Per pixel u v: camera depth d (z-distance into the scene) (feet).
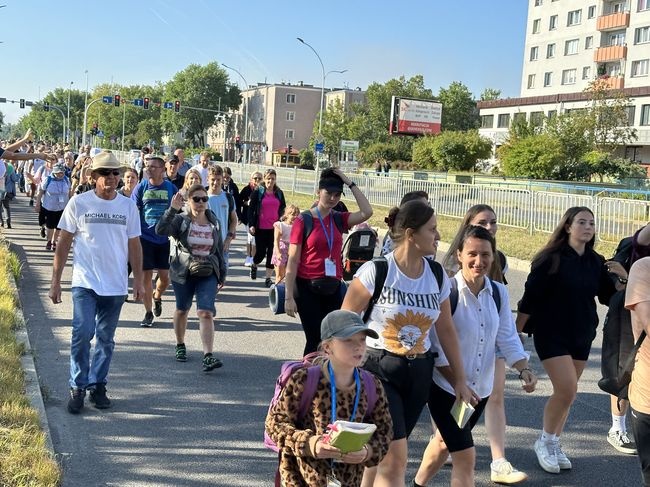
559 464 17.42
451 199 87.45
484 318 13.98
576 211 16.76
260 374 24.18
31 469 14.65
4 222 62.64
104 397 20.26
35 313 30.91
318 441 9.78
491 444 16.78
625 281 16.85
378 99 312.71
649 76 200.85
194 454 17.37
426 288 12.90
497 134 232.53
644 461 12.32
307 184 133.28
